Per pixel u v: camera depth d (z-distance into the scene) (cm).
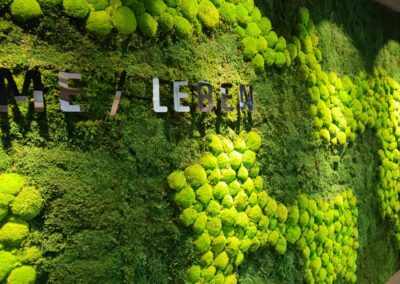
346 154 285
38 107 129
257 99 209
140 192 156
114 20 148
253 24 208
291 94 232
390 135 339
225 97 186
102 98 147
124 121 152
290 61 229
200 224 172
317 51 256
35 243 129
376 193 324
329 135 260
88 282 140
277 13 229
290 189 228
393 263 357
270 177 215
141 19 156
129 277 151
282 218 216
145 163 158
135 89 155
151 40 162
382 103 332
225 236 184
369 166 313
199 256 174
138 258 154
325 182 260
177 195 166
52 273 132
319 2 264
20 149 128
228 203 184
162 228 163
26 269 125
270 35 217
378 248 330
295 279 232
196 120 176
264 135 212
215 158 182
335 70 279
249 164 197
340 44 286
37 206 128
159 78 163
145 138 158
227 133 190
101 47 147
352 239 287
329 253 262
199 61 179
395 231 357
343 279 279
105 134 147
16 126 127
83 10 140
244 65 202
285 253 225
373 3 332
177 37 171
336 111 269
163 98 164
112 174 148
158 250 162
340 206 270
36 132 131
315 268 245
